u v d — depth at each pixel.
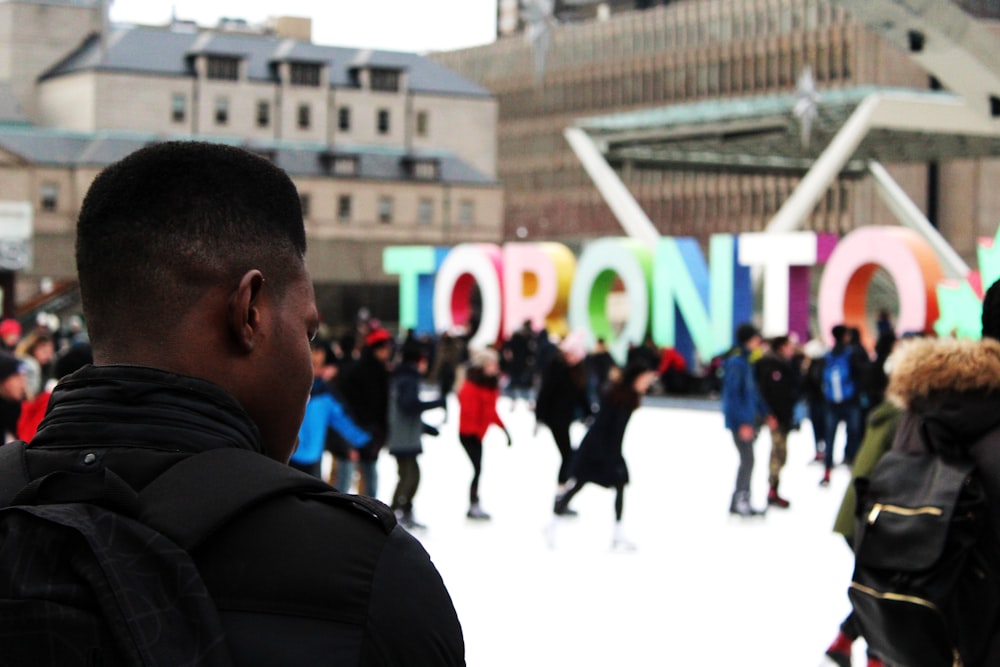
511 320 37.09
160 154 1.49
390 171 85.62
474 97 94.94
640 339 33.06
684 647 7.93
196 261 1.46
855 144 41.28
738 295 30.84
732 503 13.36
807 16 87.00
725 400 13.29
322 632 1.31
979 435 3.92
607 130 45.03
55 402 1.46
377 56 93.50
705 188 92.50
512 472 17.70
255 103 88.69
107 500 1.33
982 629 3.87
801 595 9.54
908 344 4.14
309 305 1.57
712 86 92.75
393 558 1.35
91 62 84.75
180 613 1.26
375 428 11.39
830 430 16.08
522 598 9.38
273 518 1.35
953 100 41.78
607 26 99.56
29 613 1.24
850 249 28.14
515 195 106.62
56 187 76.38
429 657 1.34
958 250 80.81
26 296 75.00
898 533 3.89
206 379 1.47
